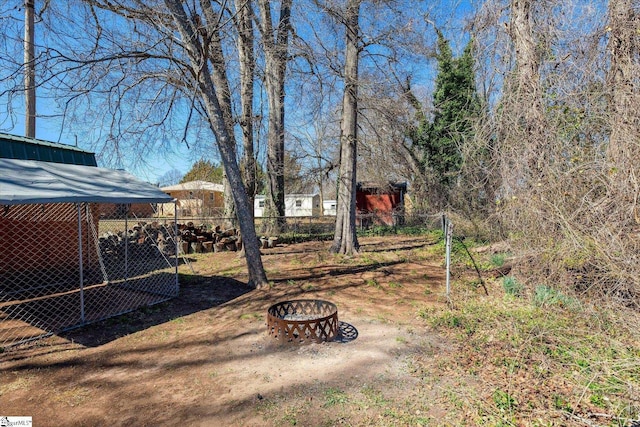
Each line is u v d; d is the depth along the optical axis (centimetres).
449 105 1755
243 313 591
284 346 456
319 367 396
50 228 798
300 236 1507
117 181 698
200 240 1256
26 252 761
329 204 4253
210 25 730
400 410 309
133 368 406
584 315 470
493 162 592
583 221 447
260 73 1090
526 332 450
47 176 576
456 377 362
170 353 445
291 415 307
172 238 1188
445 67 1786
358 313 581
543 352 399
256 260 754
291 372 387
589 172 447
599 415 288
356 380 364
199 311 609
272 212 1650
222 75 923
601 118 466
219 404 329
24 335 503
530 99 525
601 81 493
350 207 1127
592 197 455
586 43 504
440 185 1856
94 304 649
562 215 455
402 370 383
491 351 414
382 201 2159
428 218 1814
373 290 719
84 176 657
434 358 409
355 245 1142
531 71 540
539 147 510
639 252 408
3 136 691
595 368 353
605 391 319
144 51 706
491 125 587
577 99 497
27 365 414
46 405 333
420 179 2003
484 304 587
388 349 439
